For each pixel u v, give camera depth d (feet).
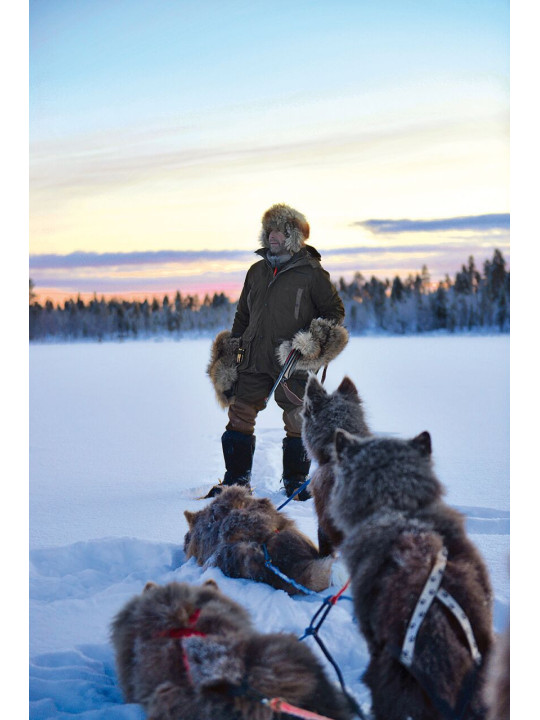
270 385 20.24
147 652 8.32
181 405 42.73
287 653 7.95
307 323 19.97
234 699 7.29
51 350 106.83
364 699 9.12
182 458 26.96
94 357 87.61
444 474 22.16
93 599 12.66
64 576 13.85
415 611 7.45
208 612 8.65
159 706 7.53
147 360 81.56
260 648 7.93
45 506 19.71
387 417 33.30
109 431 33.50
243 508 13.62
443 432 29.50
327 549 13.19
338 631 10.90
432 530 8.25
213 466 25.44
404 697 7.48
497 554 14.10
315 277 19.92
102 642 11.18
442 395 41.09
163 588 9.33
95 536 16.75
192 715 7.30
